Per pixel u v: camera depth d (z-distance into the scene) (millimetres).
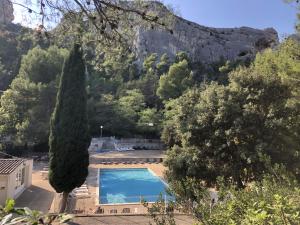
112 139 43375
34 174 24672
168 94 48469
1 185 16312
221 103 14219
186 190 4391
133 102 46938
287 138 13156
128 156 35531
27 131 33125
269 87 13891
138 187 24125
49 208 16000
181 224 9586
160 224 4297
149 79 53938
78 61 15938
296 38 12359
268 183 3947
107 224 11711
